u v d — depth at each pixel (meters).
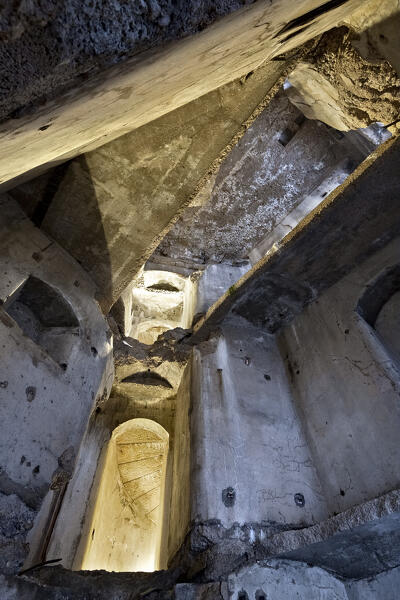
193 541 3.74
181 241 10.36
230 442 4.65
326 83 5.38
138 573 3.73
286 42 3.19
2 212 4.07
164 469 7.32
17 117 1.23
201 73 2.38
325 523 2.95
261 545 3.41
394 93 4.57
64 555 5.54
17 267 3.92
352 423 4.29
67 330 4.49
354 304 4.89
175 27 1.24
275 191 9.50
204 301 8.39
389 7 3.64
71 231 4.72
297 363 5.62
